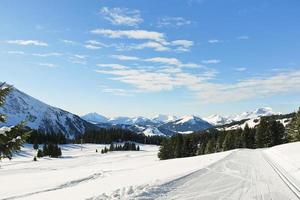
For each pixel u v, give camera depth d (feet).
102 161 425.28
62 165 371.97
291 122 342.03
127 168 169.68
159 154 425.28
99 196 44.04
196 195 46.75
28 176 167.73
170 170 91.97
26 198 53.88
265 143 372.58
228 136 401.70
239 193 49.14
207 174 74.23
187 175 70.59
